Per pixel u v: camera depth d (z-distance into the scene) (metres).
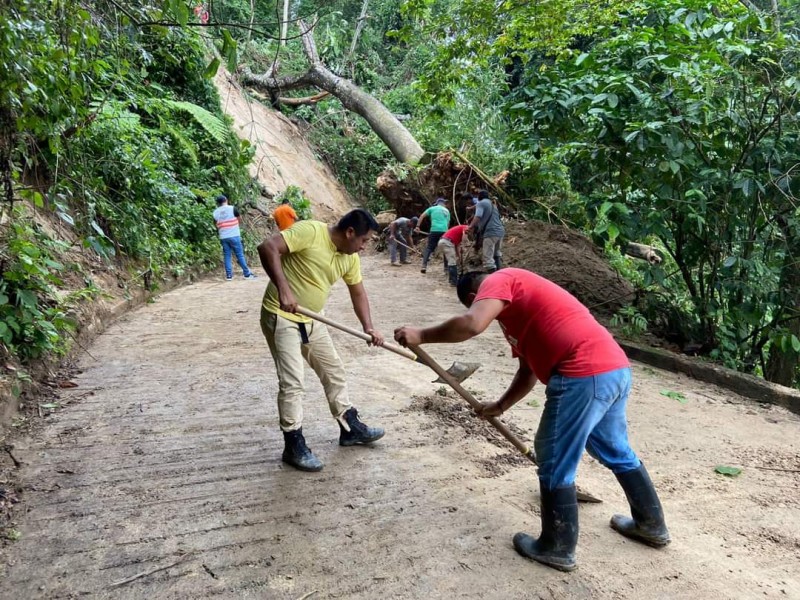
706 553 2.96
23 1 3.11
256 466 3.59
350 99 17.86
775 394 5.60
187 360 5.66
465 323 2.69
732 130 6.82
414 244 15.33
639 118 6.82
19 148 3.87
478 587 2.57
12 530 2.80
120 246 8.12
